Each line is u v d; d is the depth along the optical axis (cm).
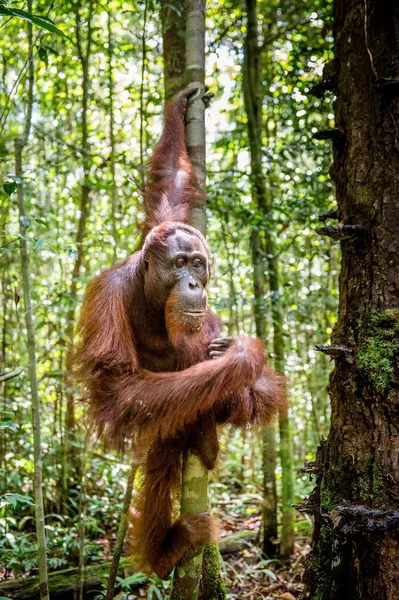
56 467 530
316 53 489
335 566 276
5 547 455
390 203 269
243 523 564
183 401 256
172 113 360
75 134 706
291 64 532
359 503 261
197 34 347
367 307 272
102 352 273
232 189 501
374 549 256
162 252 273
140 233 354
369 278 273
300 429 751
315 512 290
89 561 462
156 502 325
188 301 264
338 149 296
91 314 286
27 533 488
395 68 270
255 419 316
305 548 505
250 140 534
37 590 404
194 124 348
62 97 620
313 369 684
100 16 613
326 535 284
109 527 527
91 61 645
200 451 301
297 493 586
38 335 675
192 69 348
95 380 273
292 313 538
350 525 240
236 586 443
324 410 685
